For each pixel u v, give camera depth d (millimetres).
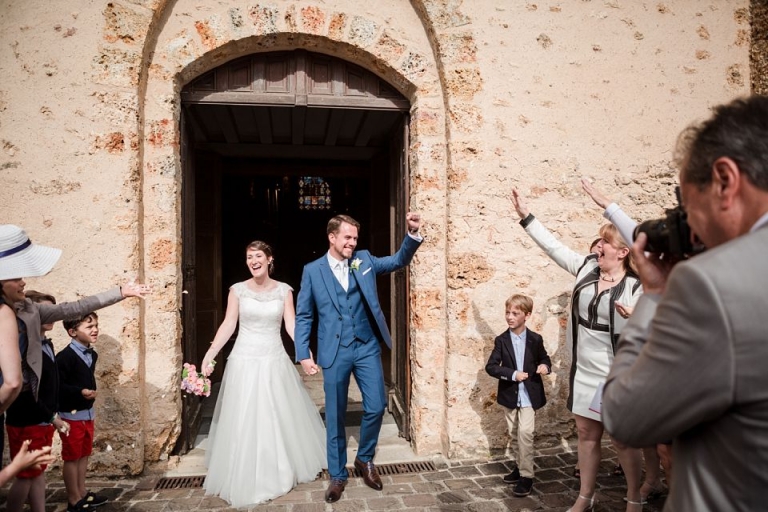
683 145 1071
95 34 3457
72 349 2928
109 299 2750
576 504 2777
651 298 1128
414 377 3955
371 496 3182
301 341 3271
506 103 3893
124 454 3438
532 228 3146
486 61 3863
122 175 3475
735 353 799
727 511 854
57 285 3424
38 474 2557
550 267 3947
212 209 5852
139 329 3510
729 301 805
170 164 3658
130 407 3449
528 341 3309
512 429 3320
